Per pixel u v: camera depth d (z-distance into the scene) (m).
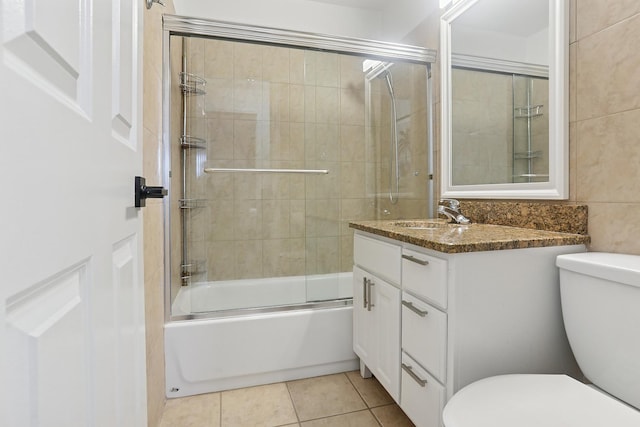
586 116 1.21
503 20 1.60
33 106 0.37
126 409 0.71
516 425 0.76
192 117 2.34
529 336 1.13
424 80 2.23
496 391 0.91
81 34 0.50
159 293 1.58
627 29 1.07
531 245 1.12
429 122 2.20
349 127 2.64
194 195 2.35
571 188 1.27
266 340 1.78
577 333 1.05
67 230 0.44
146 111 1.38
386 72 2.51
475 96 1.80
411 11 2.41
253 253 2.54
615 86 1.11
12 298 0.33
